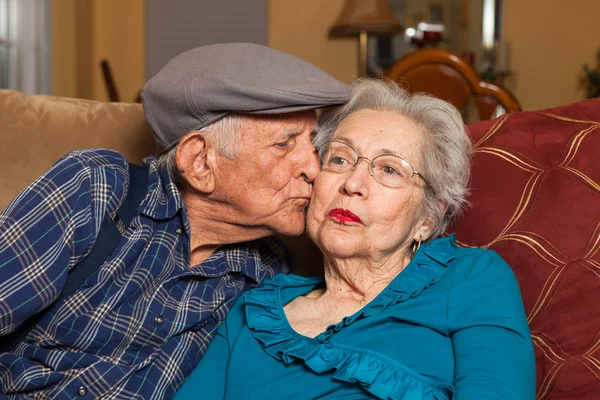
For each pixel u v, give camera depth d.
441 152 1.44
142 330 1.36
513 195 1.52
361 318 1.35
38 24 5.14
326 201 1.40
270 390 1.32
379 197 1.36
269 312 1.42
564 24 6.73
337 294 1.45
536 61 6.79
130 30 6.52
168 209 1.43
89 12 6.00
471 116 5.09
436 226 1.49
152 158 1.53
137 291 1.37
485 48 6.73
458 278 1.36
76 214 1.32
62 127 1.75
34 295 1.25
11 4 4.79
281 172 1.40
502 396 1.12
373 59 6.63
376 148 1.39
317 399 1.27
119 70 6.51
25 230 1.27
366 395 1.24
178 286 1.45
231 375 1.40
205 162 1.41
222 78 1.33
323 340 1.32
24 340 1.37
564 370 1.31
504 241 1.49
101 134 1.76
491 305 1.27
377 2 5.93
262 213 1.42
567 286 1.39
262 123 1.37
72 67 5.77
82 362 1.33
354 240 1.36
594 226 1.42
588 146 1.51
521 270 1.45
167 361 1.40
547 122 1.61
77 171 1.35
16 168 1.71
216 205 1.45
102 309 1.34
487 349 1.20
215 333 1.50
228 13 6.55
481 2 6.70
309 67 1.41
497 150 1.58
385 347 1.28
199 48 1.45
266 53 1.40
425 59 4.23
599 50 6.54
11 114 1.75
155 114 1.43
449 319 1.29
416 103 1.46
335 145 1.43
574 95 6.79
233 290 1.51
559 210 1.46
